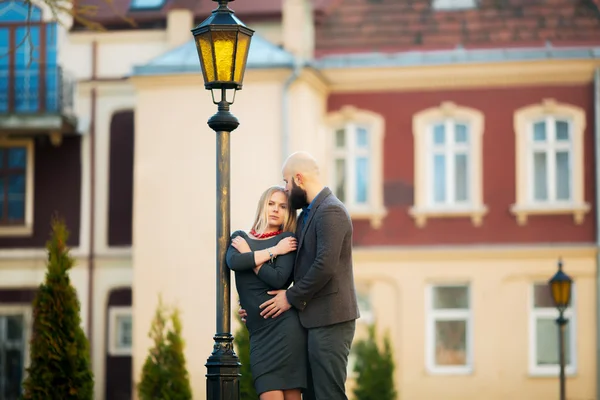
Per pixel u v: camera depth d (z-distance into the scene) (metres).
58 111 35.09
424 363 33.62
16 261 36.38
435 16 35.56
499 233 33.94
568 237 33.75
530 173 34.12
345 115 34.47
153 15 35.78
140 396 23.70
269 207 11.09
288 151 32.81
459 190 34.28
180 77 33.34
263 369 10.70
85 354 18.33
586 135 34.00
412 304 33.84
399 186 34.31
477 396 33.38
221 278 11.40
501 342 33.56
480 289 33.75
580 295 33.56
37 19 36.12
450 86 34.31
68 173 36.34
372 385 30.08
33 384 17.98
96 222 36.16
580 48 34.16
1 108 35.75
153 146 33.50
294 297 10.54
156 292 33.16
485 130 34.22
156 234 33.31
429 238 34.06
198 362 32.78
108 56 36.00
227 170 11.66
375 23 35.56
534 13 35.38
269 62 32.88
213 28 11.90
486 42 34.88
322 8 35.66
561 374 23.36
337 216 10.59
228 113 11.85
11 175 36.59
